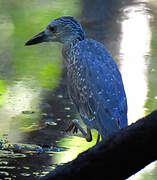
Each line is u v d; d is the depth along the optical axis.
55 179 5.72
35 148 10.91
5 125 12.13
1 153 10.62
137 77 15.14
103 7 21.52
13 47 17.86
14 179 9.51
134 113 12.90
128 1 22.81
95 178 5.56
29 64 16.33
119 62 16.36
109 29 19.61
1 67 16.03
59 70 15.88
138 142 5.20
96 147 5.46
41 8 21.81
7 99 13.80
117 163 5.39
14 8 21.88
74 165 5.60
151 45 17.95
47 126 12.18
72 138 11.53
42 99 13.86
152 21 20.69
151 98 13.81
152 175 9.91
